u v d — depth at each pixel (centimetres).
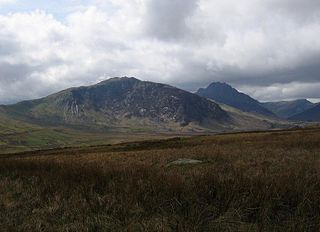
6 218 884
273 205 796
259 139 5831
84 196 1021
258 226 703
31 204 1028
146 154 3409
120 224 782
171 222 740
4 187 1345
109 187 1084
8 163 2108
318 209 760
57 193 1078
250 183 950
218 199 871
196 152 3150
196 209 772
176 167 1903
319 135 4988
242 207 798
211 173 1180
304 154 2547
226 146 4253
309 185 927
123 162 2462
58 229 770
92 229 773
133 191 988
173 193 927
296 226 660
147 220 774
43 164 1945
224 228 705
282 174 1129
